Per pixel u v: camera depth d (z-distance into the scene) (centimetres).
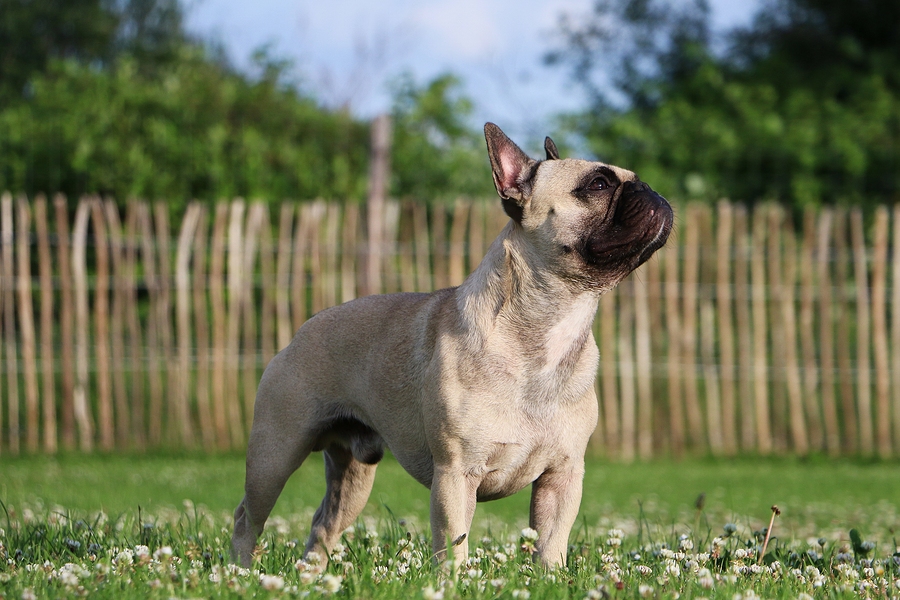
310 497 830
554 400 418
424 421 425
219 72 1850
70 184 1430
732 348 1134
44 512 599
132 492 826
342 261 1130
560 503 428
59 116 1476
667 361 1134
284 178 1459
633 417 1128
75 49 2372
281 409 476
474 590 339
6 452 1115
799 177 1529
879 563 420
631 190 417
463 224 1111
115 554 422
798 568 427
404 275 1127
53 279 1159
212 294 1114
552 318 416
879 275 1117
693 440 1138
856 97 1714
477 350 413
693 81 1795
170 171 1439
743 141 1559
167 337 1115
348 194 1482
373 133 1197
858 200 1522
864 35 2003
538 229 420
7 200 1116
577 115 1767
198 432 1141
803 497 854
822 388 1138
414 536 504
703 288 1131
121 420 1118
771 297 1132
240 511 494
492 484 425
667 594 336
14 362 1106
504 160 434
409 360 442
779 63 1852
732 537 497
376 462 492
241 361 1138
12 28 2205
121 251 1125
